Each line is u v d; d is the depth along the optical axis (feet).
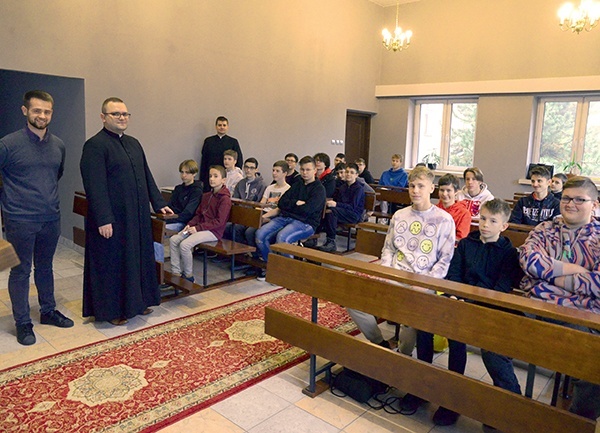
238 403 7.49
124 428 6.74
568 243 7.13
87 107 16.14
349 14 26.35
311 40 24.27
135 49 17.17
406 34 24.34
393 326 10.80
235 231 14.82
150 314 11.03
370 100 29.07
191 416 7.11
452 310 5.96
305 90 24.35
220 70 20.11
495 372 6.72
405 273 6.72
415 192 8.20
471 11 25.52
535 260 7.00
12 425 6.73
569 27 19.47
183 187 14.33
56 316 10.23
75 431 6.64
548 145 24.85
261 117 22.25
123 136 10.09
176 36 18.37
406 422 7.14
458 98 27.25
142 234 10.24
